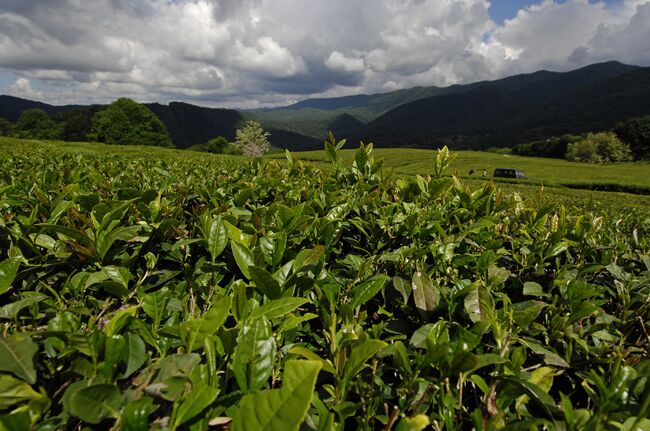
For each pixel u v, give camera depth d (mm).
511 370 1167
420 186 2627
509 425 875
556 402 1409
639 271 2146
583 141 109312
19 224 1655
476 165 83500
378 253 2184
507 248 2350
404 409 1091
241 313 1226
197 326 1052
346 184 3166
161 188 2756
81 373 935
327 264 2055
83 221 1833
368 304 1752
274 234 1777
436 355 1052
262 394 775
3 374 913
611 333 1568
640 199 28578
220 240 1573
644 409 816
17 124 107875
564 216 2105
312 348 1392
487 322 1165
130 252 1803
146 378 995
